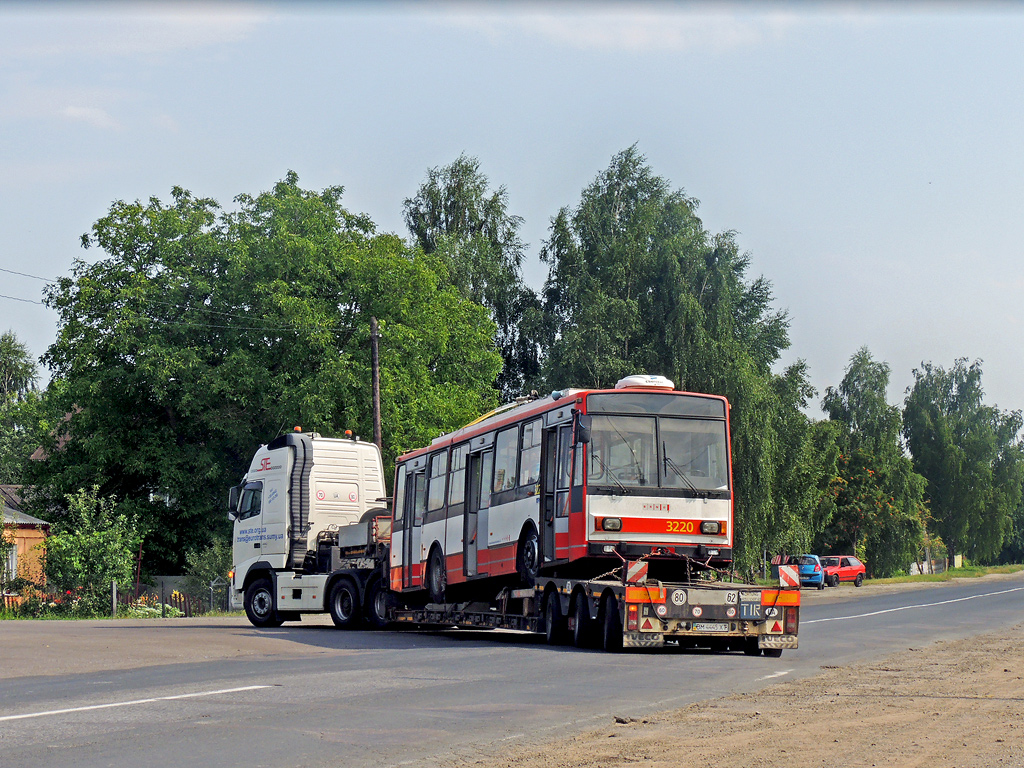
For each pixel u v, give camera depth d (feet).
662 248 254.68
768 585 83.30
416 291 223.30
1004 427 558.97
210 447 222.48
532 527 93.15
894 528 402.93
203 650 87.30
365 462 139.13
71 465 222.69
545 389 251.19
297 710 49.21
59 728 43.91
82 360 210.79
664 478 85.81
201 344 216.13
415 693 55.67
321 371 203.82
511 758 38.14
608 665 71.51
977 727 46.34
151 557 225.56
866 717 49.08
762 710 50.96
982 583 357.20
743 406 235.61
